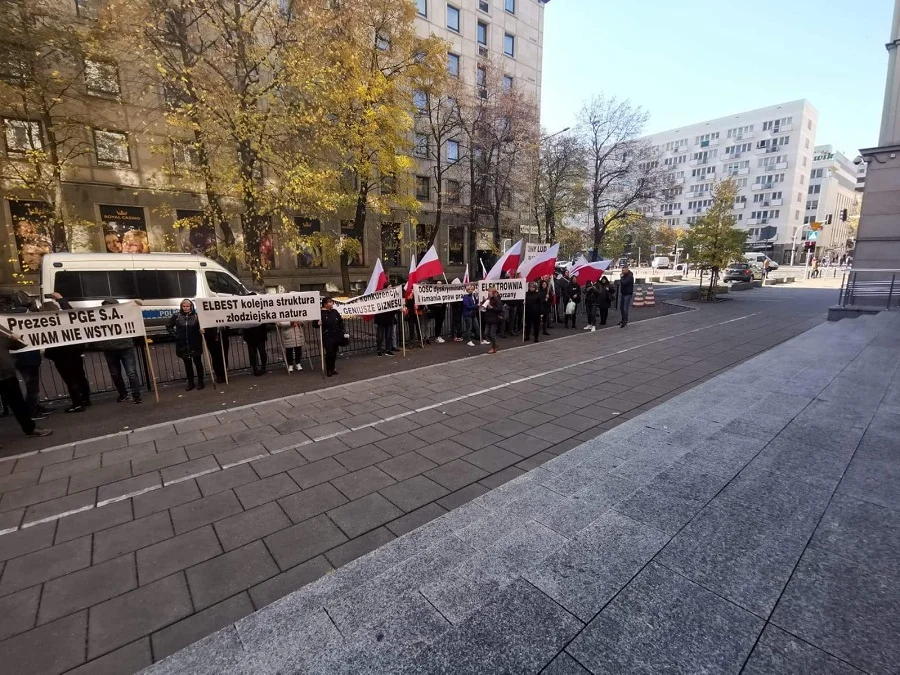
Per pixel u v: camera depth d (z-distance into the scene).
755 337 11.73
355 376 8.32
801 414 4.50
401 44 16.33
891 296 13.33
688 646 1.78
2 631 2.51
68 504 3.92
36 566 3.09
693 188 80.62
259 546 3.26
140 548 3.27
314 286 22.20
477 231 26.66
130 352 6.82
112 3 11.01
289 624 2.10
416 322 11.46
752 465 3.37
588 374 8.19
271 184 14.32
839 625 1.84
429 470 4.44
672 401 5.29
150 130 16.14
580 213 32.97
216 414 6.28
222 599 2.75
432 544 2.70
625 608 2.00
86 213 15.70
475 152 23.48
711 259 21.39
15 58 11.89
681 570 2.23
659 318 16.03
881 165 14.59
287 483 4.21
